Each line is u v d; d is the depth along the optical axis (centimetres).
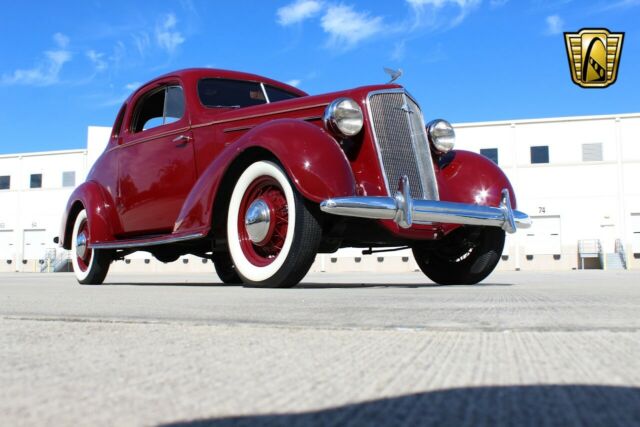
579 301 258
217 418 81
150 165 478
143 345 146
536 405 86
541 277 748
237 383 104
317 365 118
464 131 2702
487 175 413
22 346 146
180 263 2847
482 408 84
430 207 349
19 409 88
